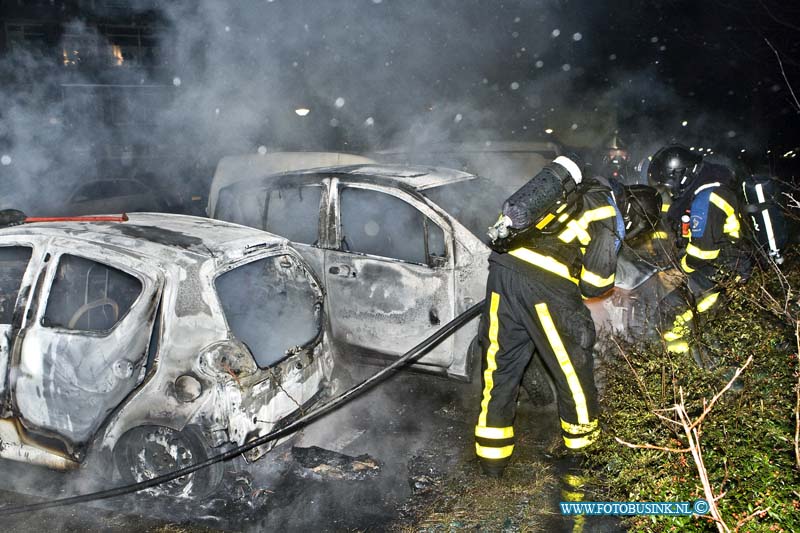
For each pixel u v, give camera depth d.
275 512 3.55
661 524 2.85
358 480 3.82
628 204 4.50
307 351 3.99
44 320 3.72
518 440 4.19
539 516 3.40
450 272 4.62
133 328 3.53
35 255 3.81
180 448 3.56
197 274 3.58
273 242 4.07
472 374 4.73
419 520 3.43
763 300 4.00
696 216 4.28
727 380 3.69
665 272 4.48
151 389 3.49
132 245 3.71
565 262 3.60
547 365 3.66
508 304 3.64
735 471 2.87
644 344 3.86
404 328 4.82
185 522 3.48
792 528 2.52
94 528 3.45
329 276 5.10
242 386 3.51
